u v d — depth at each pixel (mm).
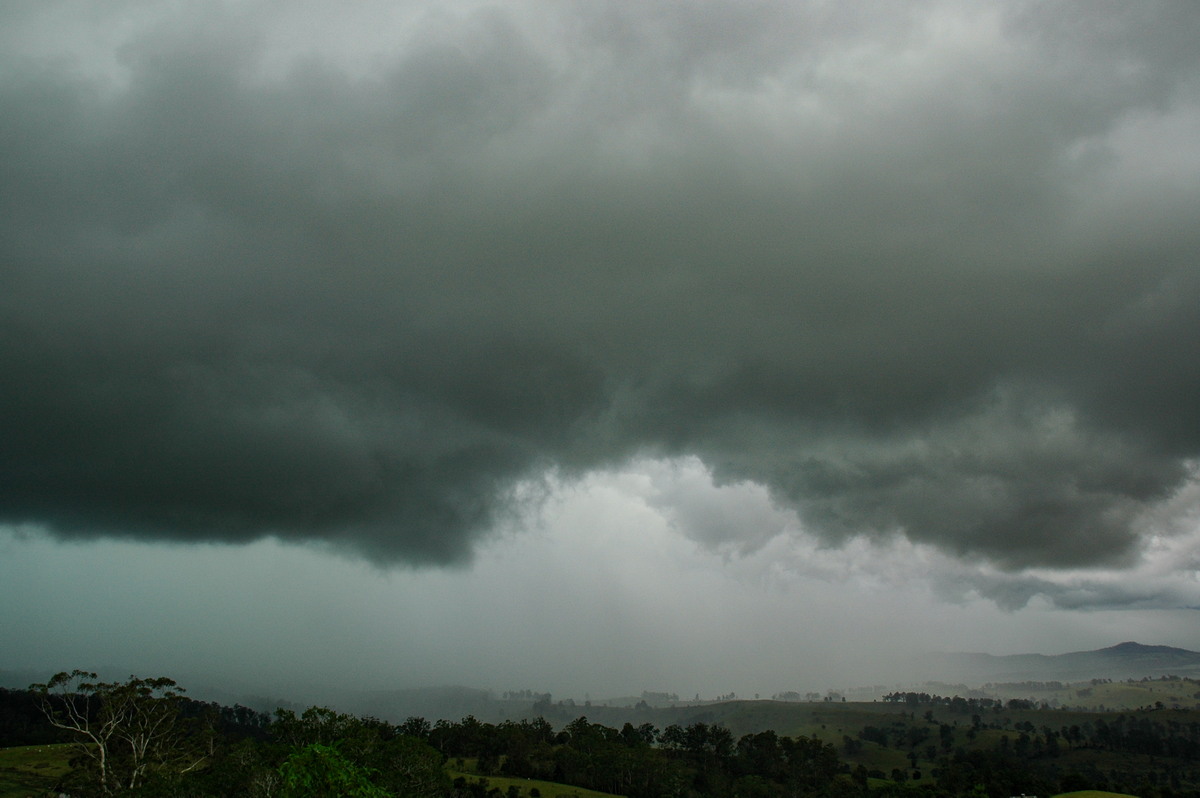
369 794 43062
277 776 62500
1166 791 159250
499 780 147125
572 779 155125
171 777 71688
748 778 165875
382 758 78750
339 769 42500
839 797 159125
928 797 155875
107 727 84375
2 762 117875
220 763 73938
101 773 82375
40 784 104750
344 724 93250
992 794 163625
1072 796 143250
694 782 165750
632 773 150750
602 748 164500
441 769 86500
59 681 82500
